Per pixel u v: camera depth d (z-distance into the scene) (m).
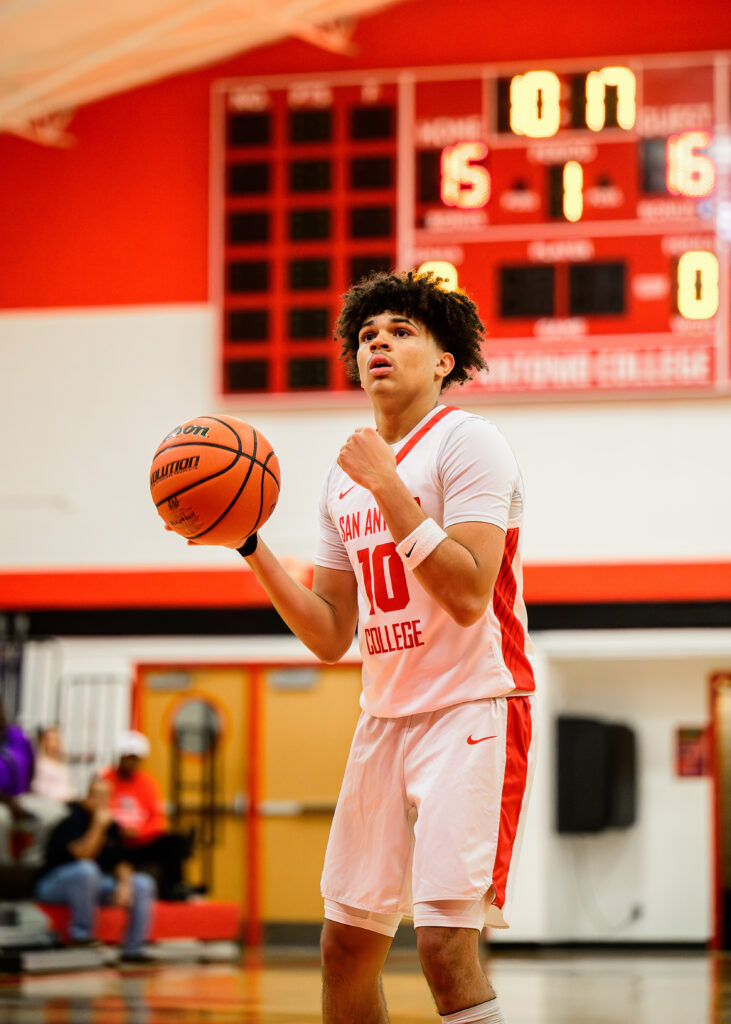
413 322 4.05
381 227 17.81
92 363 19.19
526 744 3.79
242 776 18.52
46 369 19.27
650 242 17.38
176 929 15.14
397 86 17.95
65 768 15.98
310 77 18.17
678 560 17.61
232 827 18.42
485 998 3.54
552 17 18.17
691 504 17.64
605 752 17.86
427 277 4.14
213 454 3.97
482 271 17.62
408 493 3.58
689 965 14.72
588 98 17.58
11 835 13.64
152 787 15.70
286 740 18.48
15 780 13.87
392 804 3.80
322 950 3.92
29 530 19.03
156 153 19.31
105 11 17.02
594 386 17.44
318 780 18.36
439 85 17.86
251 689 18.61
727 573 17.50
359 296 4.20
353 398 17.88
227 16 17.81
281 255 18.08
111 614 18.77
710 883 18.20
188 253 19.12
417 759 3.74
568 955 16.62
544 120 17.61
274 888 18.22
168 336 19.06
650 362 17.34
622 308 17.41
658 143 17.45
